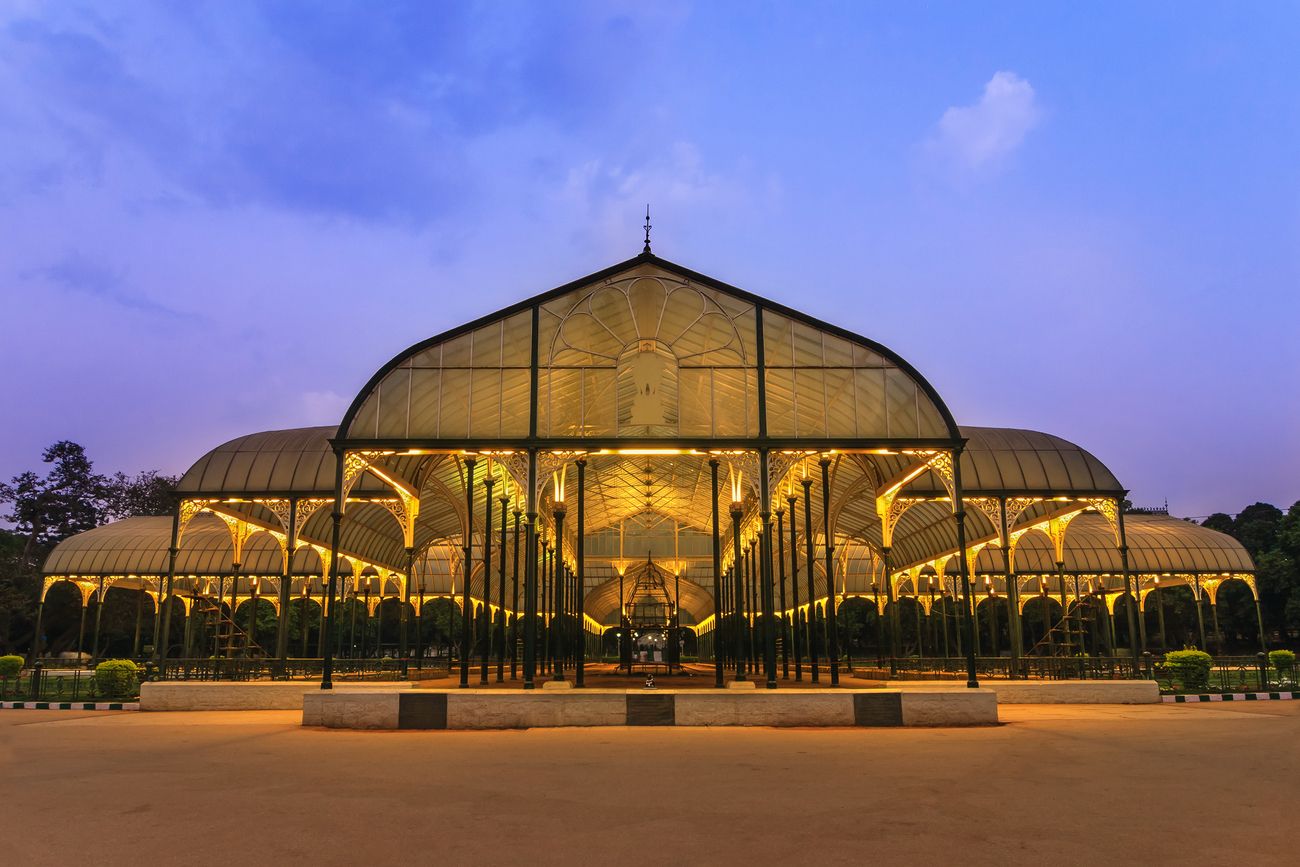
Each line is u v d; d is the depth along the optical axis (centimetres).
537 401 2134
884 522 2848
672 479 3716
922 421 2145
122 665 2547
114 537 4672
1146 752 1255
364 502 3050
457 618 7788
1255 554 7519
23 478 8306
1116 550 4500
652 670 3972
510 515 3753
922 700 1711
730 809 808
